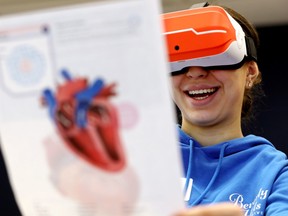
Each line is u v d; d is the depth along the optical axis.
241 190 0.88
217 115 0.92
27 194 0.51
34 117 0.50
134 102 0.47
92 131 0.48
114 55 0.47
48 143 0.50
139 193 0.48
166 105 0.46
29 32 0.48
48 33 0.48
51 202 0.51
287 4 2.87
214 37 0.86
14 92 0.49
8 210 2.83
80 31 0.47
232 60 0.88
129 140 0.47
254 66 0.99
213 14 0.88
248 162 0.92
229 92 0.91
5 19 0.49
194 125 0.97
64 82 0.48
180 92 0.93
